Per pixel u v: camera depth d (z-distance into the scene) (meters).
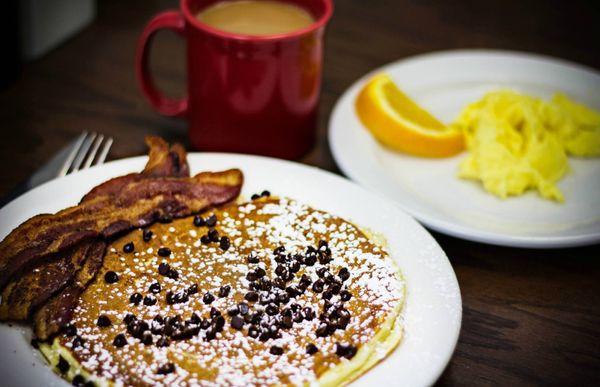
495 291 0.47
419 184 0.54
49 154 0.55
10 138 0.56
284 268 0.44
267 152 0.54
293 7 0.55
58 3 0.64
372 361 0.39
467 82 0.63
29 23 0.62
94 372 0.39
